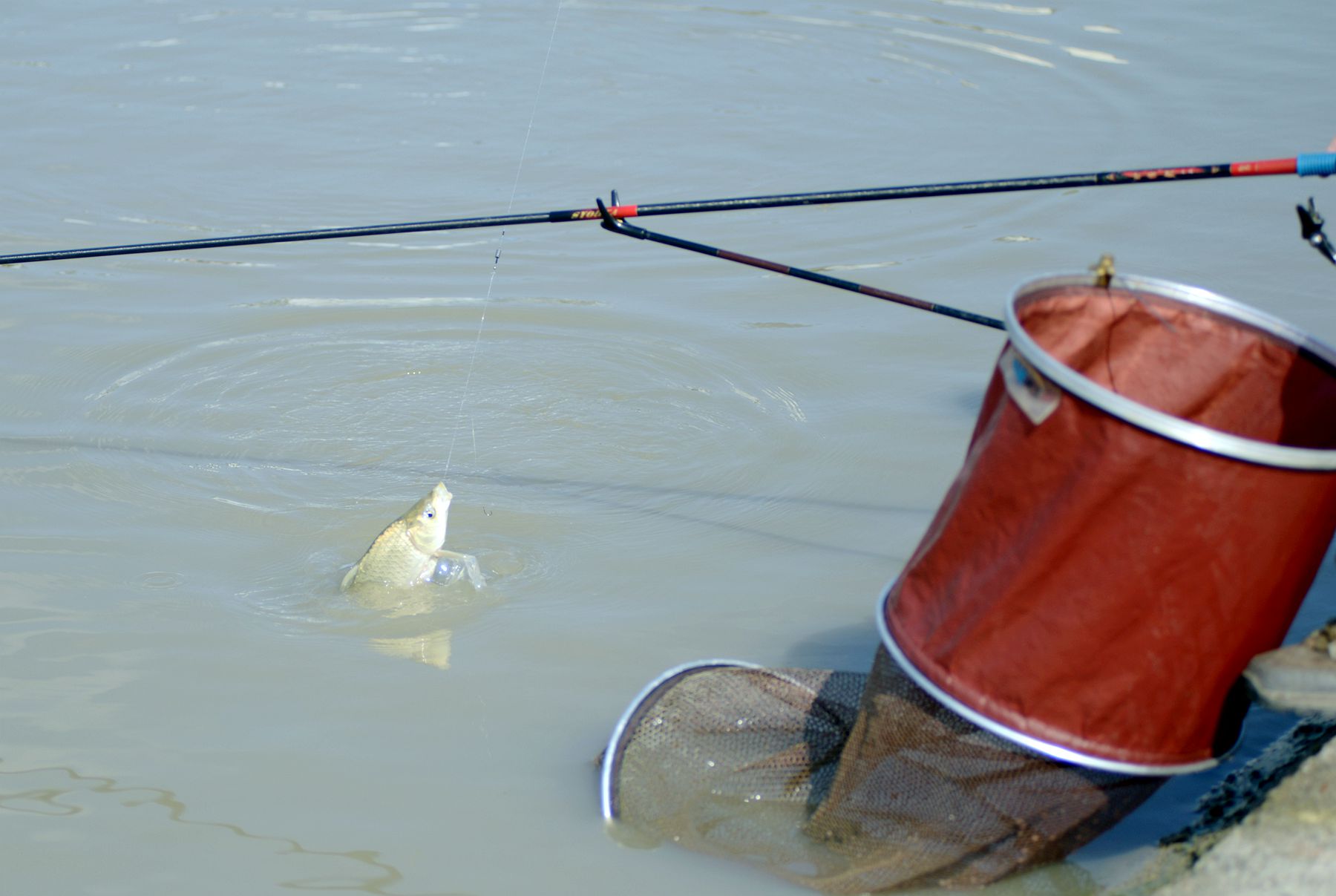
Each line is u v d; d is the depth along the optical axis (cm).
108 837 371
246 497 588
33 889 350
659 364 722
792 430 644
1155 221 891
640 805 375
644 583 514
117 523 561
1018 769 334
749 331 758
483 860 362
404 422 663
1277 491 291
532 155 1048
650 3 1499
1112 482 292
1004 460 308
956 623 318
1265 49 1266
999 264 837
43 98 1172
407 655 467
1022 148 1041
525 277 842
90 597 502
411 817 381
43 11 1440
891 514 564
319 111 1153
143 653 465
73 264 852
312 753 411
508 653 466
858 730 352
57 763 403
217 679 450
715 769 376
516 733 421
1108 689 306
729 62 1295
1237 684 321
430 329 769
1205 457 286
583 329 764
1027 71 1248
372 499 588
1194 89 1162
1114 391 346
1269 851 322
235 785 395
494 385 703
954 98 1173
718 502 580
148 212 937
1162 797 380
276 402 684
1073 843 346
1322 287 771
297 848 367
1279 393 337
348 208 946
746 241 892
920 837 348
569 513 573
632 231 489
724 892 350
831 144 1066
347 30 1395
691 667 398
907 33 1380
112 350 736
